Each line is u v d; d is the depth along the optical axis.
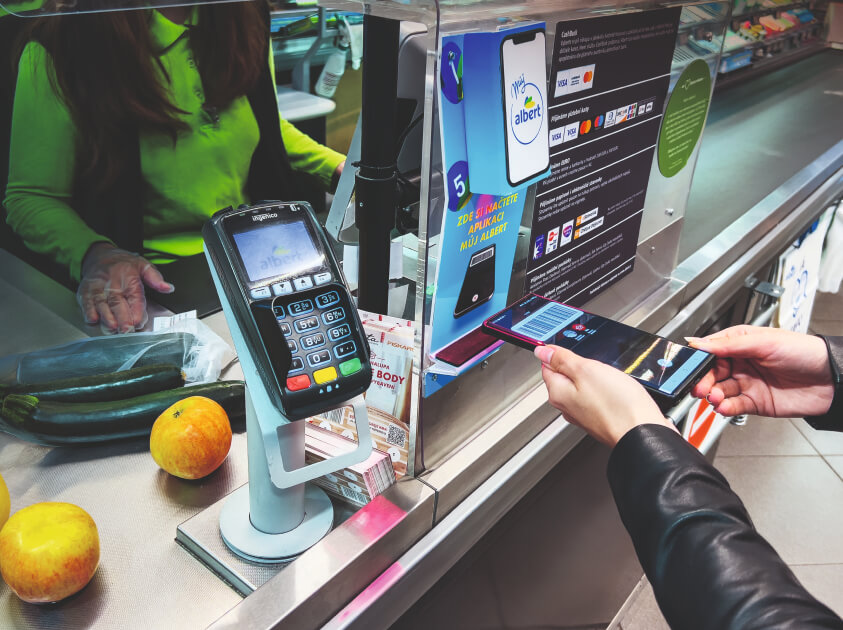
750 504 2.24
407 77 0.94
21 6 0.46
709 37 1.15
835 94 2.85
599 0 0.84
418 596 0.82
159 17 1.74
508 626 1.20
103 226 1.84
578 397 0.72
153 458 0.84
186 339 1.01
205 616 0.68
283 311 0.60
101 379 0.89
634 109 1.03
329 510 0.77
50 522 0.65
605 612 1.71
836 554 2.08
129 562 0.73
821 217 2.19
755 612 0.50
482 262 0.83
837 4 3.48
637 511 0.61
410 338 0.76
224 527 0.73
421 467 0.83
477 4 0.66
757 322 1.75
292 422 0.63
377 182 0.78
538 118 0.81
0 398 0.86
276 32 2.44
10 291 1.25
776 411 0.99
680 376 0.79
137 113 1.75
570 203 0.98
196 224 2.02
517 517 1.07
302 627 0.67
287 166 2.19
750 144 2.25
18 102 1.64
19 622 0.66
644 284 1.34
